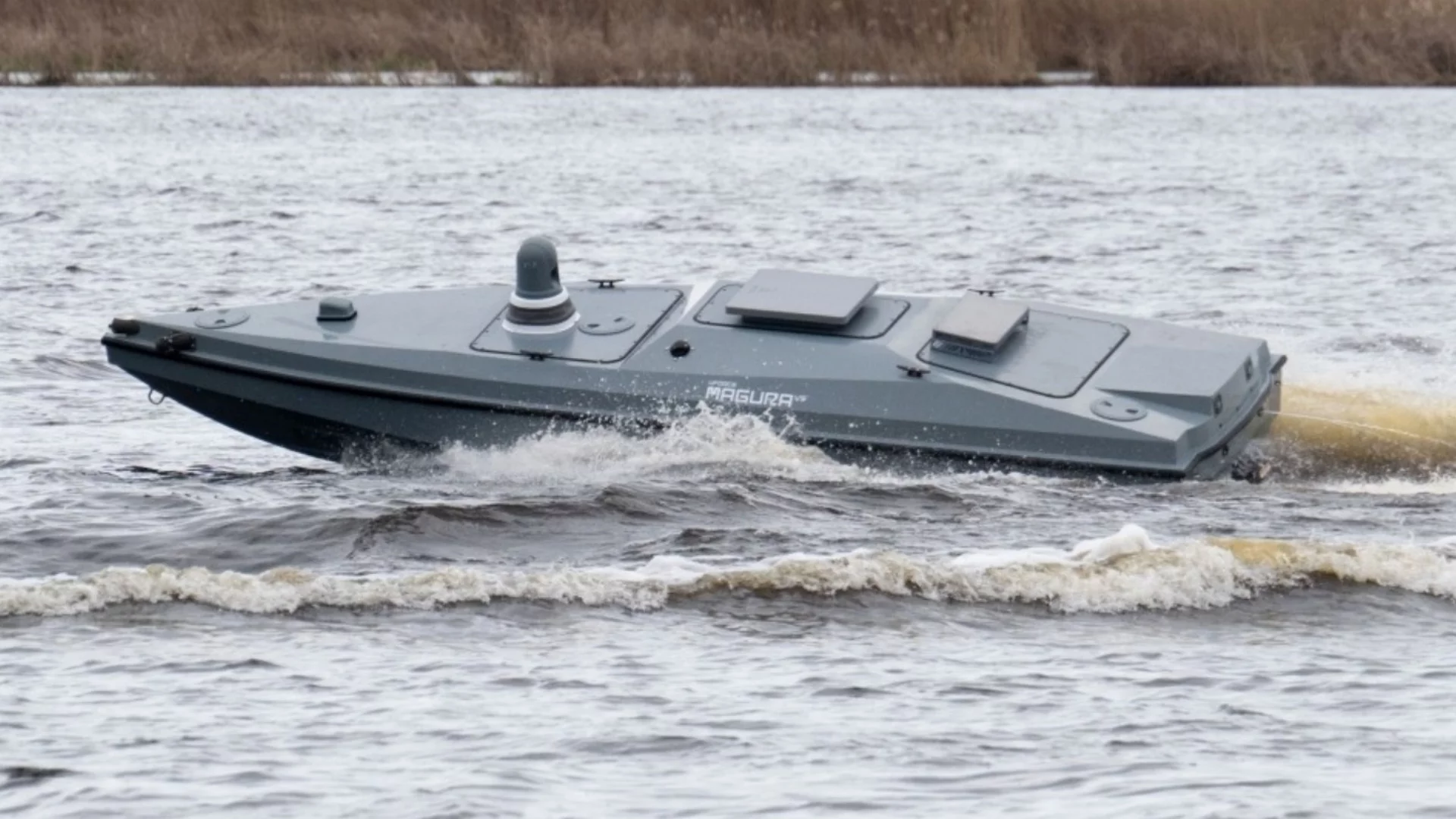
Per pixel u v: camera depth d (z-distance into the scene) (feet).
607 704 105.09
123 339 167.94
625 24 619.67
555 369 161.99
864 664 113.19
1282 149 481.87
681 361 161.38
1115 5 628.69
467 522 143.64
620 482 154.40
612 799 91.56
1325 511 149.48
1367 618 123.44
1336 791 92.53
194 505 150.41
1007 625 121.70
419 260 314.55
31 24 611.47
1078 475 154.30
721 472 156.35
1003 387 156.97
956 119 538.47
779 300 163.94
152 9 619.26
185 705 104.22
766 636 118.32
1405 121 535.60
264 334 166.40
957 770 95.50
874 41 615.16
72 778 93.71
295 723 101.60
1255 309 270.87
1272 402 169.48
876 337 161.79
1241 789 92.84
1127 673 111.96
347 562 135.23
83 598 121.08
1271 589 127.85
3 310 260.83
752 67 608.60
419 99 578.66
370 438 164.76
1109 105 574.97
